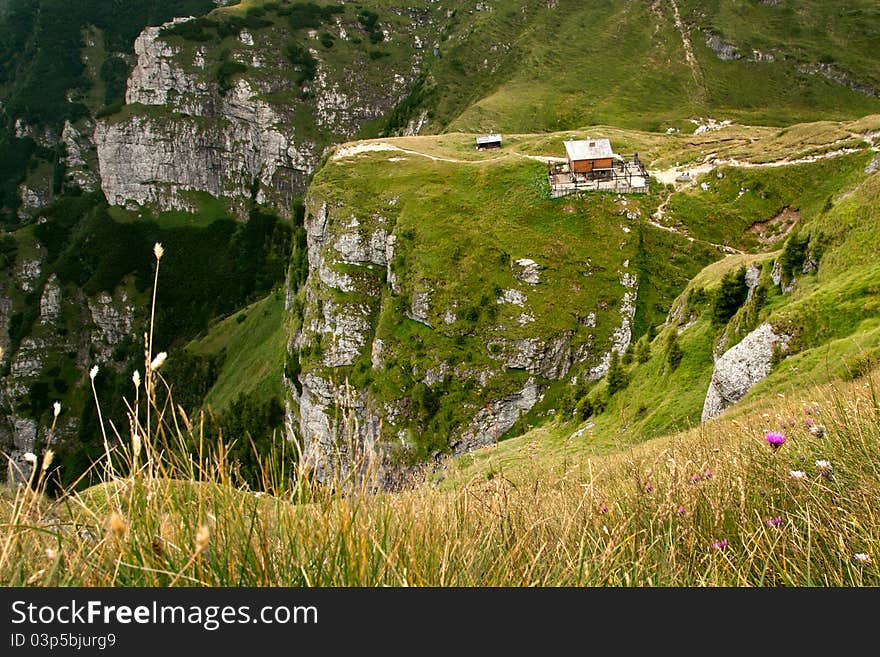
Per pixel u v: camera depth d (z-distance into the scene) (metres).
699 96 199.38
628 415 46.25
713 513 4.72
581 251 106.31
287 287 163.12
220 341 193.62
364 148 138.25
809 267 39.16
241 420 140.12
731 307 45.66
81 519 3.18
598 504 5.42
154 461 3.19
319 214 126.00
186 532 3.27
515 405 99.94
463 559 3.78
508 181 116.50
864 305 29.81
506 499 4.72
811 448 5.64
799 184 111.44
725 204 112.12
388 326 109.81
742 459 5.95
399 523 3.88
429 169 122.50
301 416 124.25
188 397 180.12
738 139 133.38
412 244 111.69
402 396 105.12
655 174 120.94
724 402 34.88
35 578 2.86
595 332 101.25
